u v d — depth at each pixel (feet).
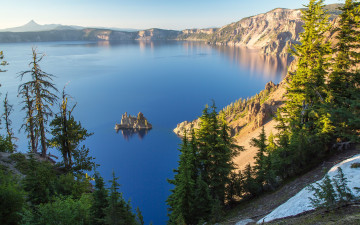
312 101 95.81
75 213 42.93
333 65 89.30
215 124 79.46
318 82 90.07
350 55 88.07
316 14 86.99
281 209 52.11
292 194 66.80
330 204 38.96
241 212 73.72
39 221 38.65
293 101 99.91
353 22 83.66
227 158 79.46
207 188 69.36
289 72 99.96
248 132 447.42
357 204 37.01
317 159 82.74
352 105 65.05
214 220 66.23
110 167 550.36
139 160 583.58
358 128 71.61
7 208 41.98
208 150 80.84
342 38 87.51
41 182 54.29
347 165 57.41
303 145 80.64
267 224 47.24
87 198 55.16
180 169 78.23
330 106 76.18
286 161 81.30
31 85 85.51
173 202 75.82
